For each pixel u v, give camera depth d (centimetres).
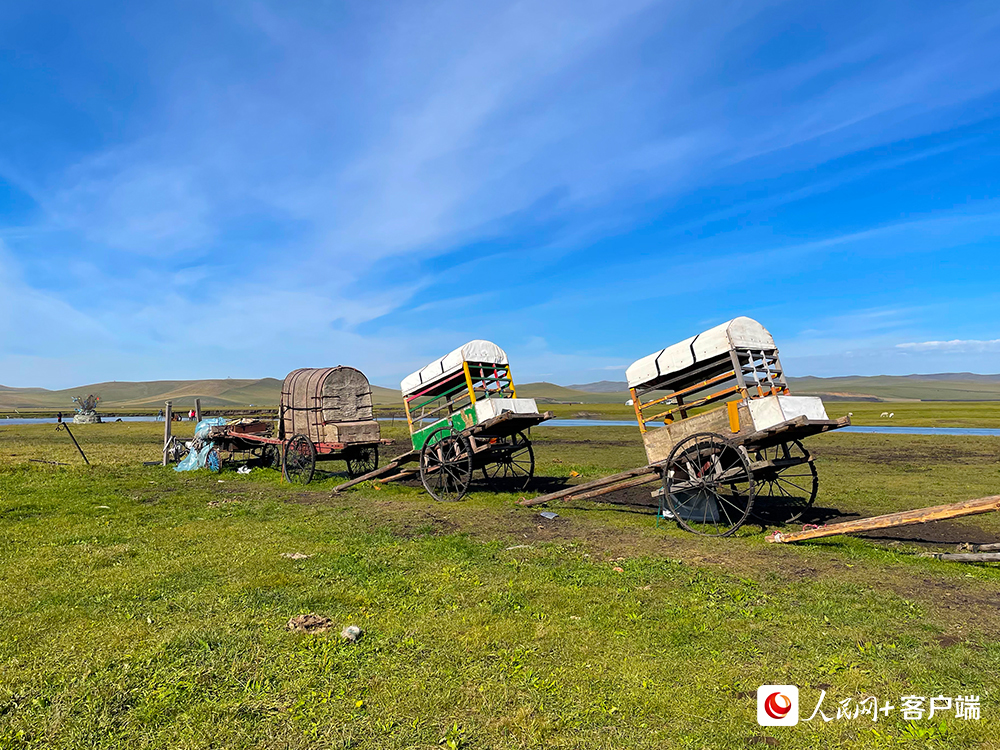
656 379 1165
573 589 705
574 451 2631
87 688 457
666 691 452
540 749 378
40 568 794
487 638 553
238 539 988
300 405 1803
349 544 960
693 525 1090
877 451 2461
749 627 581
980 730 390
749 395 1032
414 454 1511
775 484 1530
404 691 452
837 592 687
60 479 1664
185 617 612
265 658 510
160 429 4556
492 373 1516
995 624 586
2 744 385
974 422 5034
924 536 980
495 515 1216
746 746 381
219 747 381
